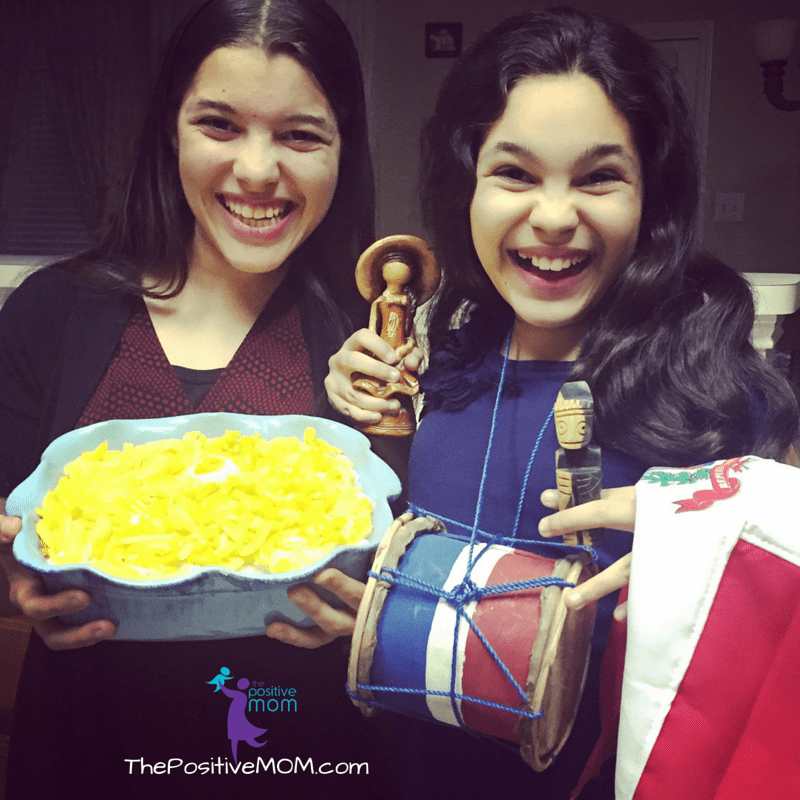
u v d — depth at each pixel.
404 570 0.51
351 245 0.74
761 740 0.42
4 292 0.81
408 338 0.63
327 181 0.70
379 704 0.52
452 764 0.65
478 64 0.57
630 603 0.44
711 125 0.83
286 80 0.66
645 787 0.44
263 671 0.72
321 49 0.67
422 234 0.66
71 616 0.56
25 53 0.87
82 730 0.72
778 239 0.83
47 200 0.88
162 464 0.61
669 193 0.58
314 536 0.57
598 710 0.60
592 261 0.57
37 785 0.73
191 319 0.76
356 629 0.50
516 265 0.58
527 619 0.47
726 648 0.43
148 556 0.55
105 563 0.54
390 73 0.78
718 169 0.84
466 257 0.64
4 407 0.75
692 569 0.43
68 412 0.73
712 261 0.62
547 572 0.49
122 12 0.86
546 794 0.61
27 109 0.87
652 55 0.56
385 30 0.78
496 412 0.62
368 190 0.74
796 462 0.59
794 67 0.81
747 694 0.42
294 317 0.76
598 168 0.55
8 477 0.74
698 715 0.43
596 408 0.57
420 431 0.67
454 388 0.65
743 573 0.43
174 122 0.70
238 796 0.72
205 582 0.53
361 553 0.55
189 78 0.67
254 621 0.57
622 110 0.54
